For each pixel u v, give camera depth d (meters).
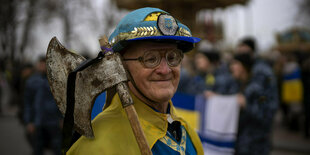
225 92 3.47
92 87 0.89
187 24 6.16
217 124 3.11
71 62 0.92
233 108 3.05
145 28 0.94
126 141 0.95
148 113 1.06
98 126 0.96
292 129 7.18
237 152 3.01
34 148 3.83
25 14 13.94
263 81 2.97
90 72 0.90
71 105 0.89
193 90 3.64
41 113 3.73
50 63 0.95
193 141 1.31
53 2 13.91
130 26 0.96
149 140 1.01
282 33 12.27
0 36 13.88
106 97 1.12
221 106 3.11
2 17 13.48
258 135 2.95
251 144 2.95
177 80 1.06
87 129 0.91
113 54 0.89
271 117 2.97
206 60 4.03
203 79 3.86
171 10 6.07
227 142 3.05
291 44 11.70
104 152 0.90
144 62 0.99
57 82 0.94
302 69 6.34
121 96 0.86
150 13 0.98
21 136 7.23
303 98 6.41
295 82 6.68
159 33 0.95
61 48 0.93
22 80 5.30
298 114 7.22
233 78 3.49
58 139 3.73
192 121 3.24
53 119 3.72
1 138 6.97
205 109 3.20
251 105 2.95
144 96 1.04
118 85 0.87
